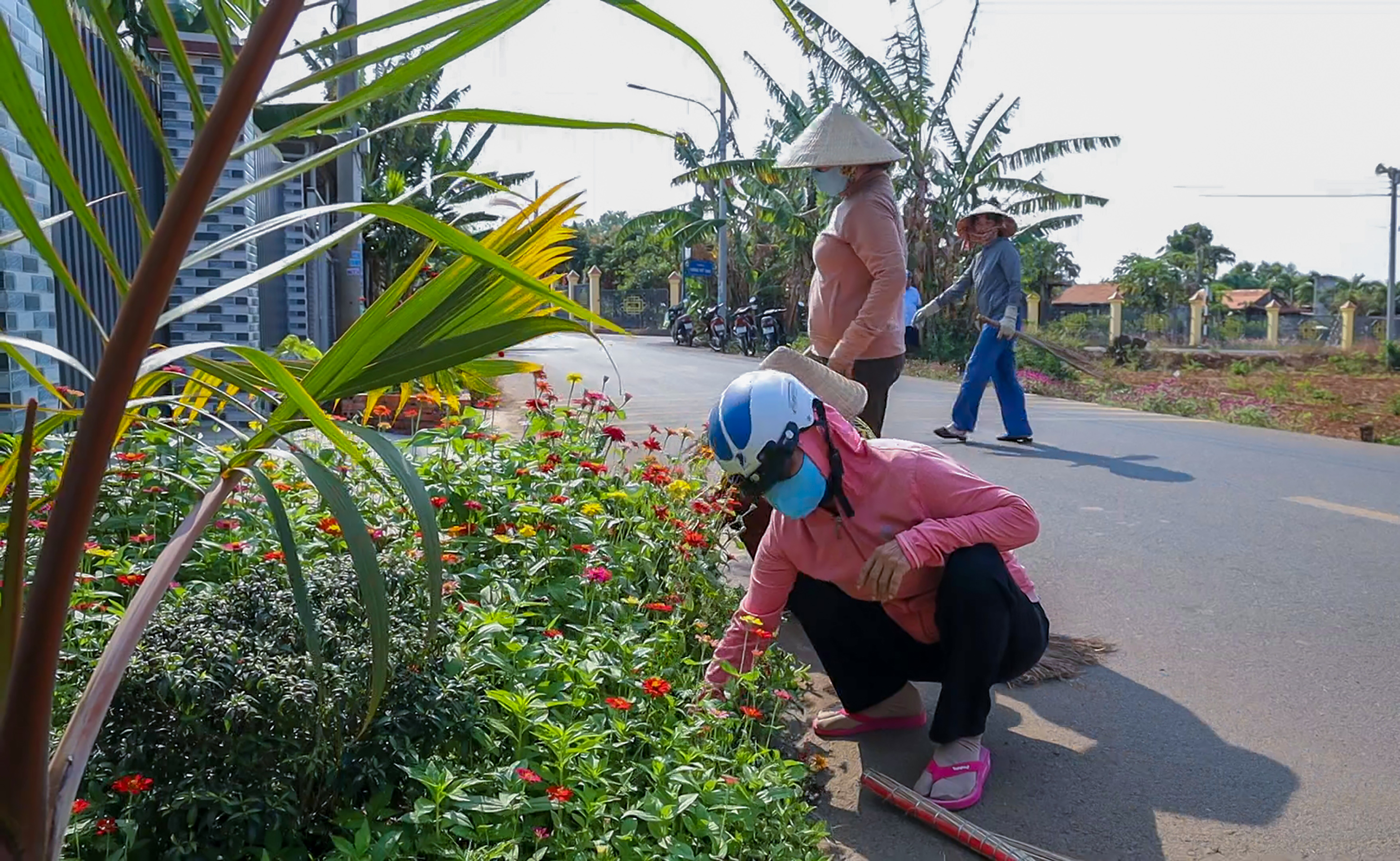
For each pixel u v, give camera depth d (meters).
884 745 3.14
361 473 3.70
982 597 2.69
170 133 6.59
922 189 22.12
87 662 2.32
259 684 2.13
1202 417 12.39
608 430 3.98
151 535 3.29
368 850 2.05
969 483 2.80
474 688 2.50
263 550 3.16
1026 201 22.20
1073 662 3.77
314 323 12.91
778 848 2.27
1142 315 35.94
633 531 3.63
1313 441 9.26
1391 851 2.57
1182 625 4.18
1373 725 3.26
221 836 2.03
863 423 3.86
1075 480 7.07
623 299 43.62
